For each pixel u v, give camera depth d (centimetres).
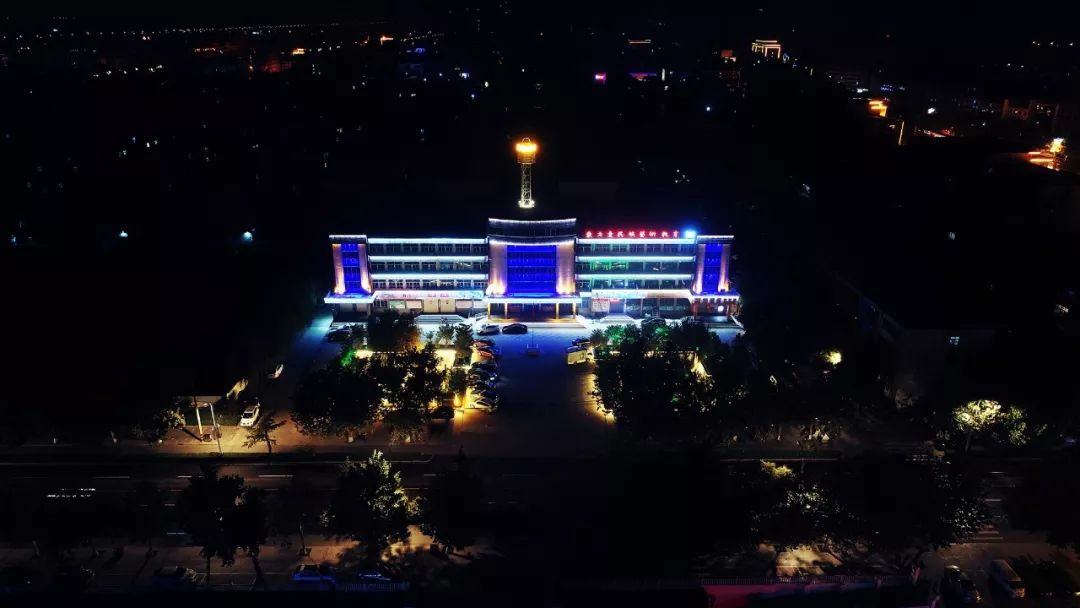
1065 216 18075
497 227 14050
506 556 8806
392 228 14662
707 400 10750
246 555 8856
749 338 13662
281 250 17825
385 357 12138
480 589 8306
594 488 9988
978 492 8725
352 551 8956
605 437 11162
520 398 12225
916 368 11900
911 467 8675
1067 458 9350
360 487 8531
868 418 11594
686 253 14462
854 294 13925
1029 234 17488
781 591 8325
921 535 8288
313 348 13975
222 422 11356
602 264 14550
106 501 8969
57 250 17950
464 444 10981
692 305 14925
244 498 8862
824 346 12825
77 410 10519
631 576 8481
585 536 9100
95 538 9106
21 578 8294
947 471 8862
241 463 10512
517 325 14488
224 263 16862
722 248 14312
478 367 12888
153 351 12638
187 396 11175
